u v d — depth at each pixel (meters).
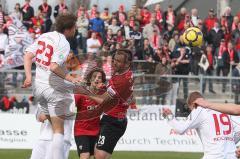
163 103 44.34
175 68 52.50
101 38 54.03
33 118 44.53
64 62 22.47
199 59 53.38
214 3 77.88
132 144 44.47
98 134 27.81
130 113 44.47
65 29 22.80
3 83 45.22
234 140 23.73
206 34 55.91
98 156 26.98
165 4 76.81
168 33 56.25
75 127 27.95
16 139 44.25
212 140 23.42
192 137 44.91
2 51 50.88
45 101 22.80
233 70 54.09
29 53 22.53
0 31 51.28
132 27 54.62
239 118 23.72
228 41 57.12
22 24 50.91
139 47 52.59
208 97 46.41
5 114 44.47
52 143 22.39
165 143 44.69
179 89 45.22
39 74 22.47
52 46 22.17
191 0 78.00
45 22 56.50
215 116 23.52
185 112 43.88
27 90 45.28
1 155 39.28
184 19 57.06
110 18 58.00
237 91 46.69
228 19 58.72
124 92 25.73
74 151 42.34
